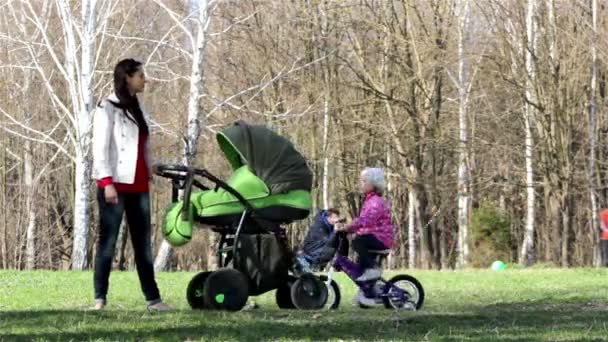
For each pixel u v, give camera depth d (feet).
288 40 122.72
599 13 116.88
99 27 94.53
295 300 33.37
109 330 25.63
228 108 112.68
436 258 128.77
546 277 57.72
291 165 32.91
